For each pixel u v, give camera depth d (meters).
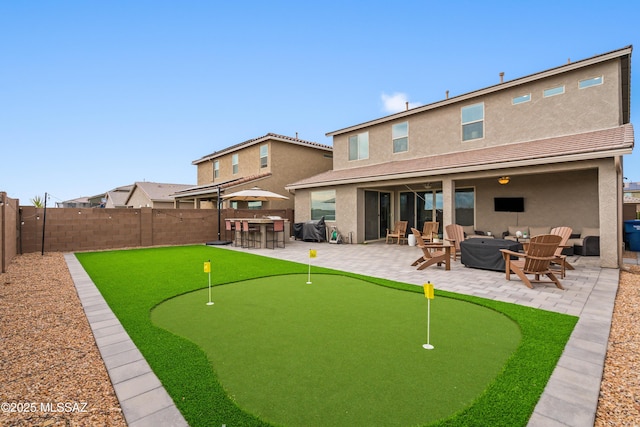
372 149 17.05
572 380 2.96
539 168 9.66
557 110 11.28
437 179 12.12
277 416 2.46
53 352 3.67
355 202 15.62
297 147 21.59
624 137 8.55
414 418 2.43
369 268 8.95
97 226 13.65
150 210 14.91
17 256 11.39
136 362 3.36
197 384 2.92
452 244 9.98
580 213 11.39
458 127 13.77
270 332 4.18
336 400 2.67
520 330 4.23
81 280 7.37
